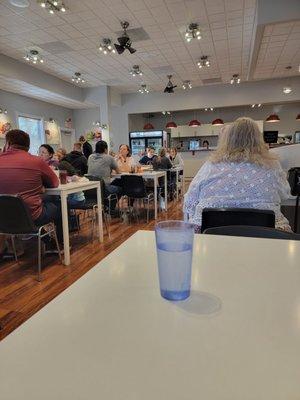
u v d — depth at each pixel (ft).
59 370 1.17
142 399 1.03
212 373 1.14
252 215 4.25
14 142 8.13
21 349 1.30
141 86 29.66
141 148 33.65
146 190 16.08
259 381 1.10
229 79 27.81
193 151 29.89
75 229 13.04
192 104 30.91
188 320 1.51
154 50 19.98
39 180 8.16
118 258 2.41
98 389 1.08
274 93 28.25
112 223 14.60
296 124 35.88
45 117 29.50
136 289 1.87
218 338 1.35
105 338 1.37
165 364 1.19
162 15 15.06
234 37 18.01
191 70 24.73
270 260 2.33
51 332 1.42
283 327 1.44
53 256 9.76
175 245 1.70
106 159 14.42
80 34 16.99
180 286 1.71
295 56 21.48
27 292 7.32
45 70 23.79
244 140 4.86
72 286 1.92
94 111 33.88
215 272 2.11
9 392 1.07
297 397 1.03
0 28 15.94
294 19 13.15
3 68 19.83
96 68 23.58
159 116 41.09
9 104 24.86
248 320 1.50
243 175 4.76
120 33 16.99
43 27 15.97
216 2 13.93
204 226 4.43
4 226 7.63
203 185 5.07
